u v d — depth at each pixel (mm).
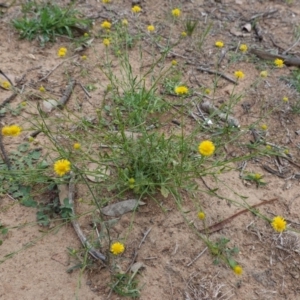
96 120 477
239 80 549
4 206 397
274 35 623
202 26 627
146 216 396
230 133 477
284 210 416
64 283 353
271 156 463
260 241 391
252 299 356
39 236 380
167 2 664
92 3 647
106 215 392
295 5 684
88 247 358
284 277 370
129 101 477
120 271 360
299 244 389
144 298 349
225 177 435
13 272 358
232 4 674
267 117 503
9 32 587
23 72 537
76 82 529
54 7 606
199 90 530
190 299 352
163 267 367
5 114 481
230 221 401
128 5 652
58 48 575
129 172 403
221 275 367
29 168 418
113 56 568
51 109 490
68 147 437
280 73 562
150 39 596
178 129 475
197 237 387
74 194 403
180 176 391
